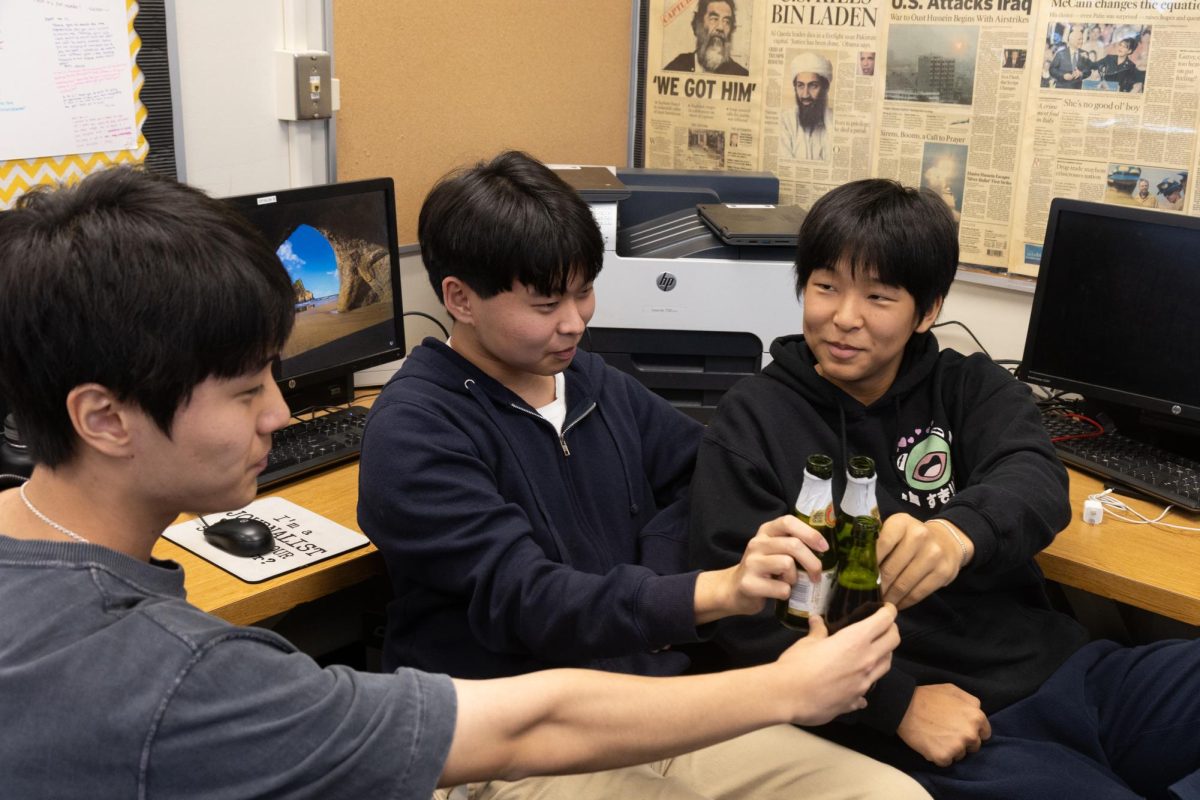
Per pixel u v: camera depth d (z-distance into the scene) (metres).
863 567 1.23
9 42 1.75
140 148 1.93
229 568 1.45
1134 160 2.07
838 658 0.98
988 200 2.24
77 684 0.72
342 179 2.20
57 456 0.78
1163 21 1.98
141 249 0.74
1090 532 1.64
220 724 0.73
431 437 1.33
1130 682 1.50
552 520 1.43
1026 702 1.45
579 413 1.48
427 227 1.39
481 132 2.39
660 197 2.20
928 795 1.33
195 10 1.95
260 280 0.78
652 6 2.58
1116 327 1.88
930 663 1.48
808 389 1.55
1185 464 1.80
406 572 1.37
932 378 1.59
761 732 1.46
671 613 1.15
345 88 2.15
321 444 1.81
